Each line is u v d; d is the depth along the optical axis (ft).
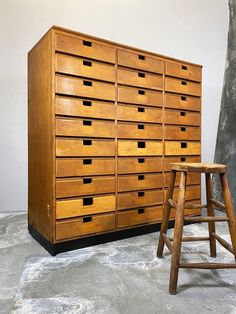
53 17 9.54
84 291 4.38
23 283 4.61
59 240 5.87
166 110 7.57
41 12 9.46
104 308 3.92
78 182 6.11
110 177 6.63
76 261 5.53
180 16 10.52
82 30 9.73
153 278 4.85
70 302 4.06
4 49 9.30
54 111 5.71
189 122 8.10
